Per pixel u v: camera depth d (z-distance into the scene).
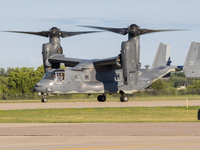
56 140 40.91
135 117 75.50
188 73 150.88
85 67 132.12
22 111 91.88
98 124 58.53
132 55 120.50
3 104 129.25
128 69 120.31
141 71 146.88
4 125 57.66
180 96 171.88
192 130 48.25
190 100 148.62
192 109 95.81
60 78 126.88
